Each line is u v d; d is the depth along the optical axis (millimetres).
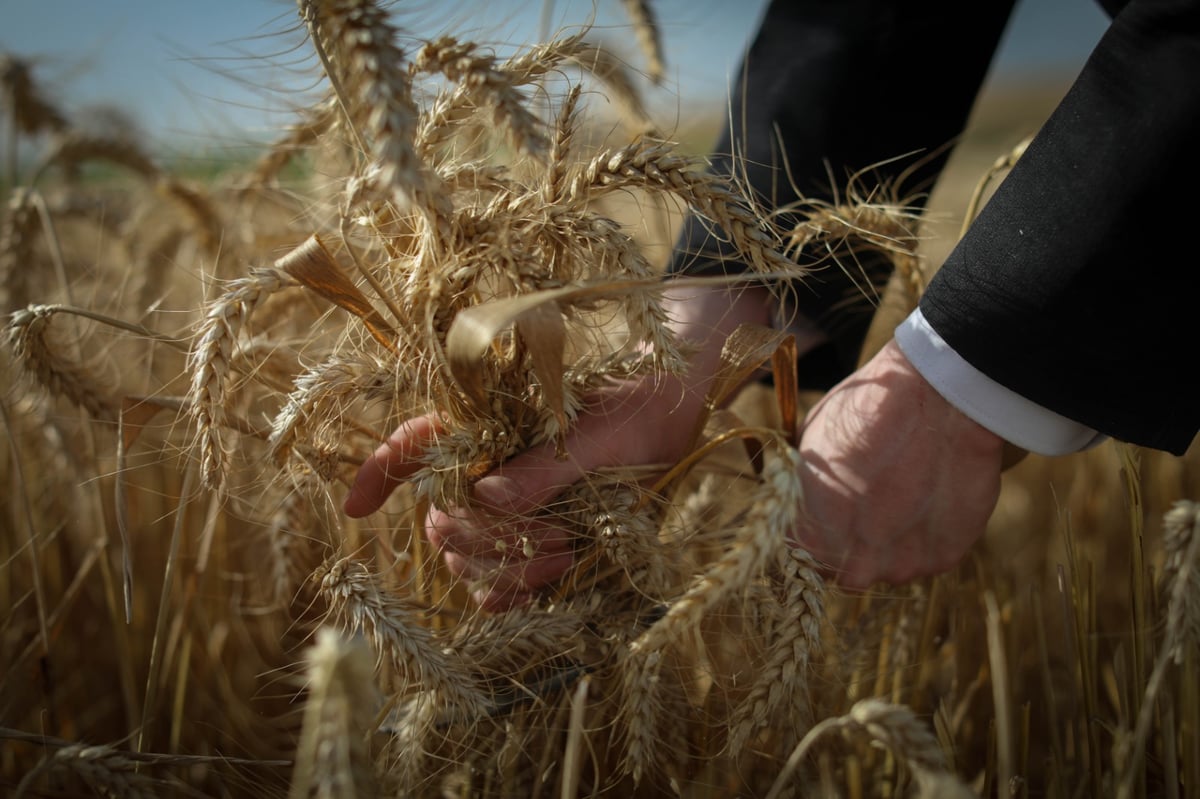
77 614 1970
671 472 1207
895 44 1534
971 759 1621
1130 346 1107
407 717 1122
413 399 1169
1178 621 1016
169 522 1983
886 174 1647
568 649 1195
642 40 1695
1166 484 2211
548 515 1191
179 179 1900
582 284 968
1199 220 1029
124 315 1858
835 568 1302
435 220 948
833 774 1369
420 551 1383
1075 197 1102
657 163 1002
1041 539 2307
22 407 1714
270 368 1398
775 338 1170
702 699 1321
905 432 1244
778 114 1596
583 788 1345
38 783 1401
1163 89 1042
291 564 1401
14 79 2158
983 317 1157
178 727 1499
